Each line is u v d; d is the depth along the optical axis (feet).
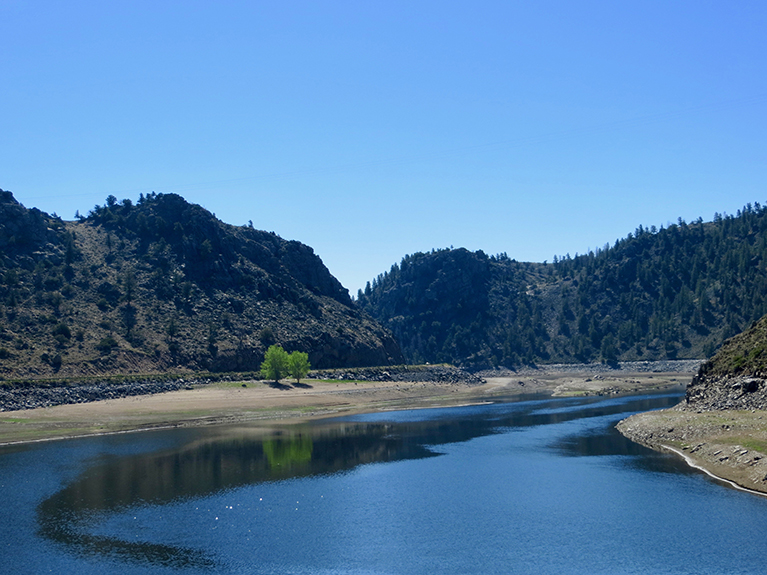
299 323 650.02
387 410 407.03
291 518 158.81
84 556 133.49
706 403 276.41
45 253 563.07
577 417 351.87
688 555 130.62
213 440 273.95
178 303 580.71
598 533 144.66
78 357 443.32
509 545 138.62
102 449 249.75
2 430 287.07
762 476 172.96
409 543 140.56
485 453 240.53
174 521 156.35
